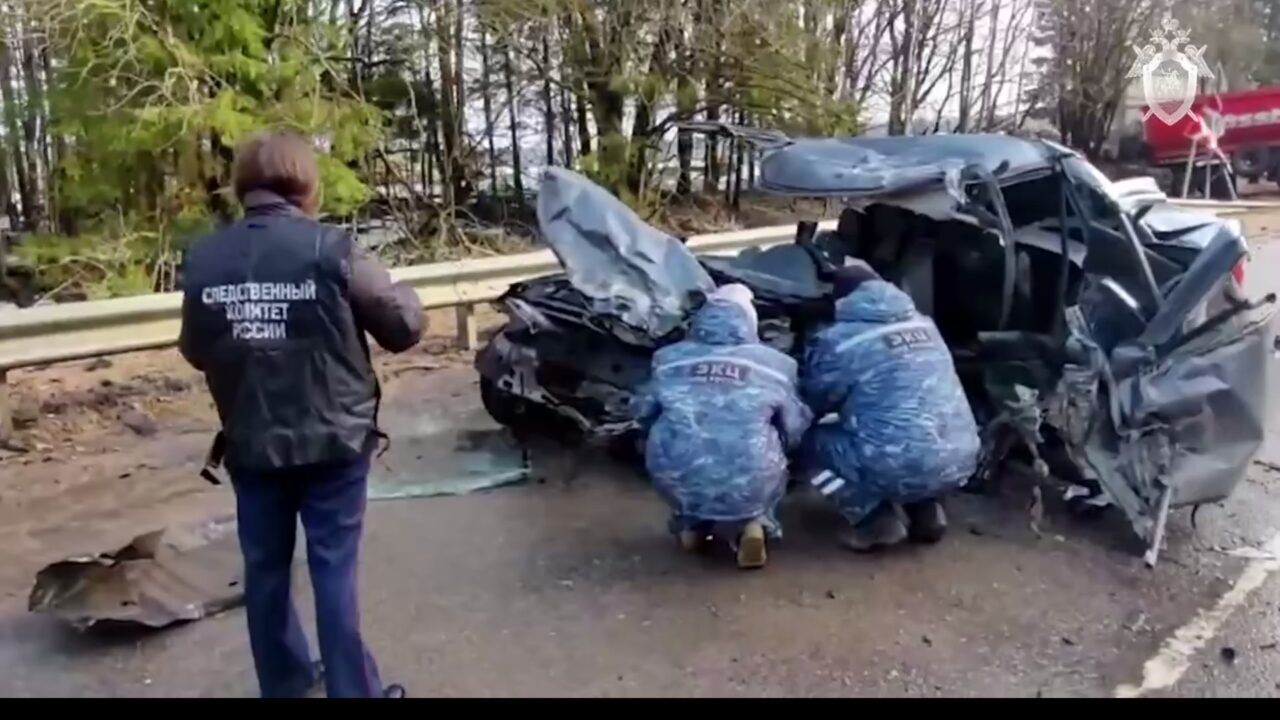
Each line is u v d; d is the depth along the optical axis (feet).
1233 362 15.79
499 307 20.76
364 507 10.69
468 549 15.67
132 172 37.42
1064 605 13.71
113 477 19.06
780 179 17.94
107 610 13.30
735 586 14.38
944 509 16.89
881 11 65.31
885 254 19.88
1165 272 17.65
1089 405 15.57
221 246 10.12
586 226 18.06
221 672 12.35
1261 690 11.66
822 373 15.40
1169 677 11.95
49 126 37.22
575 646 12.78
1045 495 17.31
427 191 48.37
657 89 49.39
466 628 13.24
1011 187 18.53
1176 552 15.38
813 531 16.24
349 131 40.40
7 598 14.25
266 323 9.86
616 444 19.13
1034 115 81.92
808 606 13.75
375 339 10.48
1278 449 19.75
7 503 17.79
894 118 68.08
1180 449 15.64
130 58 35.19
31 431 21.35
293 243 10.00
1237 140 75.97
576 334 19.42
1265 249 44.60
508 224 50.34
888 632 13.03
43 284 36.81
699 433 14.51
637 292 17.47
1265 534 15.99
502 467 19.12
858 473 15.07
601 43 48.91
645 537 16.11
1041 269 18.12
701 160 53.67
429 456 19.81
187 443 21.01
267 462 9.95
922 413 14.87
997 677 11.97
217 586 14.28
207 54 37.01
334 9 42.80
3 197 39.73
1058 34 79.61
